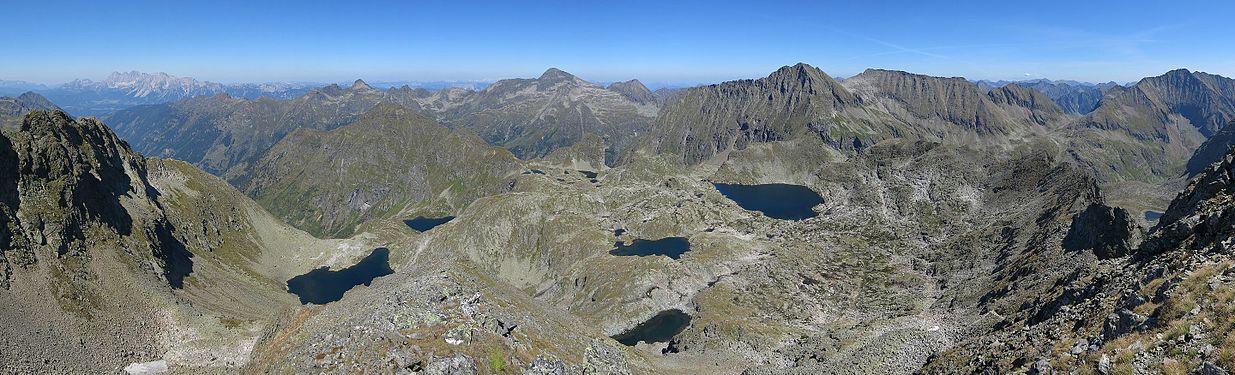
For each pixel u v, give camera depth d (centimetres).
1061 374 4634
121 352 12731
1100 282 7269
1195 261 5191
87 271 16638
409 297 7100
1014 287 16062
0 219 15388
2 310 12056
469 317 6825
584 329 12350
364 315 6719
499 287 13288
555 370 6606
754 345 16275
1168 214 9525
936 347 9350
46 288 14250
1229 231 5981
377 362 5750
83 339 12625
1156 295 4878
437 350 6019
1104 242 16038
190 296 19450
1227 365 3462
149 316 15175
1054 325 6181
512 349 6650
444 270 10262
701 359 14175
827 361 10169
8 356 10431
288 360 6494
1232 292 4091
